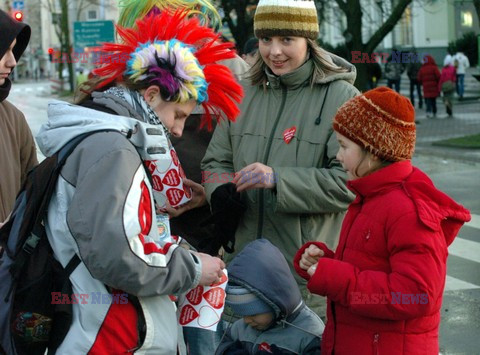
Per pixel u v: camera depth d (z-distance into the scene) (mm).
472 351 5238
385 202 2727
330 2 24297
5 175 3670
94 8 53500
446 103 21438
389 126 2740
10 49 3422
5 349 2662
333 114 3480
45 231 2602
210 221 3596
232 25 18688
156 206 2934
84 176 2490
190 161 3992
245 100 3689
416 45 35281
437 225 2643
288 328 3139
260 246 3139
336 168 3430
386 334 2734
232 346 3209
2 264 2684
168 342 2668
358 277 2707
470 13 35562
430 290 2619
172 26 2832
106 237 2426
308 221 3492
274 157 3537
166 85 2684
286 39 3475
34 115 28641
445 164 13438
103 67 2785
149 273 2500
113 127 2570
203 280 2674
